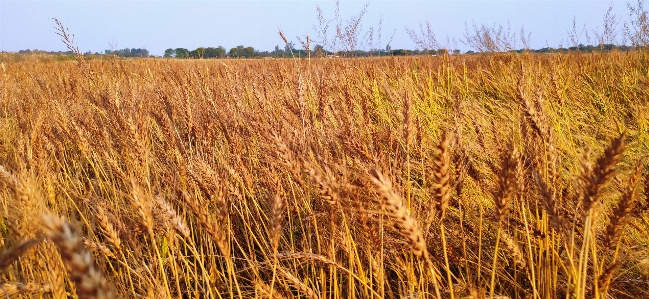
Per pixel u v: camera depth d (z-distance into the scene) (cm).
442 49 1030
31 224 193
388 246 255
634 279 263
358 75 833
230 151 375
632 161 408
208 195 282
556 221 194
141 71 1027
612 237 196
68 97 653
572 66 873
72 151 520
